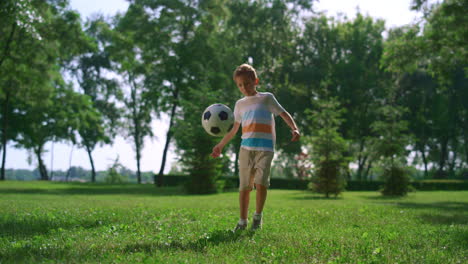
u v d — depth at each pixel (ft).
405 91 132.57
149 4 96.32
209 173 69.92
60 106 124.57
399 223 18.90
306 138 63.26
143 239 12.75
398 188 65.00
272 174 129.59
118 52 103.81
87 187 87.56
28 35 75.20
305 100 122.93
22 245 11.62
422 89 126.31
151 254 10.14
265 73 127.85
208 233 13.65
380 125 66.39
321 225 17.46
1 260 9.30
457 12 57.21
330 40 131.44
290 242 11.78
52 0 80.84
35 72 84.07
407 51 65.05
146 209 25.82
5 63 82.79
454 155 157.48
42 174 156.56
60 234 13.94
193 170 70.13
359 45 129.80
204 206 31.12
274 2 125.39
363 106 130.11
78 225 16.49
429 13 62.69
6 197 43.62
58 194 56.18
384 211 26.45
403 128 66.28
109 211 23.59
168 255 9.99
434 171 154.30
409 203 42.39
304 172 103.86
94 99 152.05
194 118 73.61
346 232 14.75
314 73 122.62
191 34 100.68
